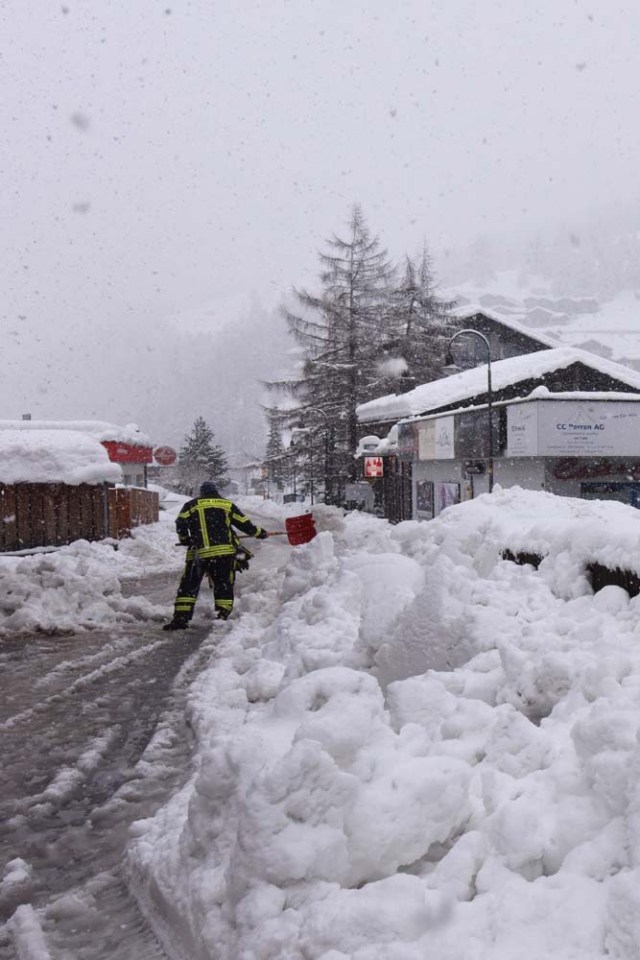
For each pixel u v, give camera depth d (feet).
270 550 71.10
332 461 179.32
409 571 19.97
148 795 13.92
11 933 9.64
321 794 8.63
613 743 8.47
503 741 10.21
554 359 125.39
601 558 15.64
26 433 66.08
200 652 25.81
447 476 107.55
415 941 7.29
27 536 61.11
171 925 9.22
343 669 12.51
